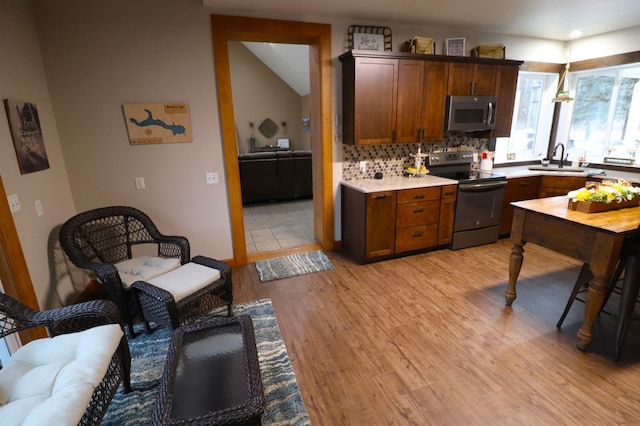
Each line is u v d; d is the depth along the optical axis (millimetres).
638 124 4004
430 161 4117
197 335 1746
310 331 2428
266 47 8055
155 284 2271
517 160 4820
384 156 3969
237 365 1533
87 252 2689
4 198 1943
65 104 2740
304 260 3670
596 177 3932
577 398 1799
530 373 1984
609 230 1919
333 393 1867
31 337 2021
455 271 3350
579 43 4410
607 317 2523
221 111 3180
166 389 1356
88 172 2912
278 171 6215
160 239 2842
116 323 1743
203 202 3334
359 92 3314
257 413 1233
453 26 3768
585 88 4500
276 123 10297
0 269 1929
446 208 3713
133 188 3068
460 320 2523
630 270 1969
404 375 1991
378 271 3389
